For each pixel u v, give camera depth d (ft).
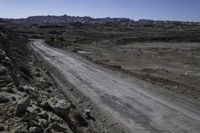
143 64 157.99
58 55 187.73
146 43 322.75
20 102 40.60
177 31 473.26
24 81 71.00
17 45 164.96
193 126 53.57
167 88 89.97
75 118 53.78
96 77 109.09
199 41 326.44
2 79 56.70
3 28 199.82
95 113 62.85
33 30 508.12
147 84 95.81
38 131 35.27
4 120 36.83
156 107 66.85
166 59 181.16
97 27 614.34
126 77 110.11
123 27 609.01
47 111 47.29
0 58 74.49
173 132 50.62
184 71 134.51
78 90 86.17
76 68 132.36
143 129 52.34
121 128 53.21
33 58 157.69
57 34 450.30
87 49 245.86
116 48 265.95
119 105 68.85
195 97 77.61
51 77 105.81
